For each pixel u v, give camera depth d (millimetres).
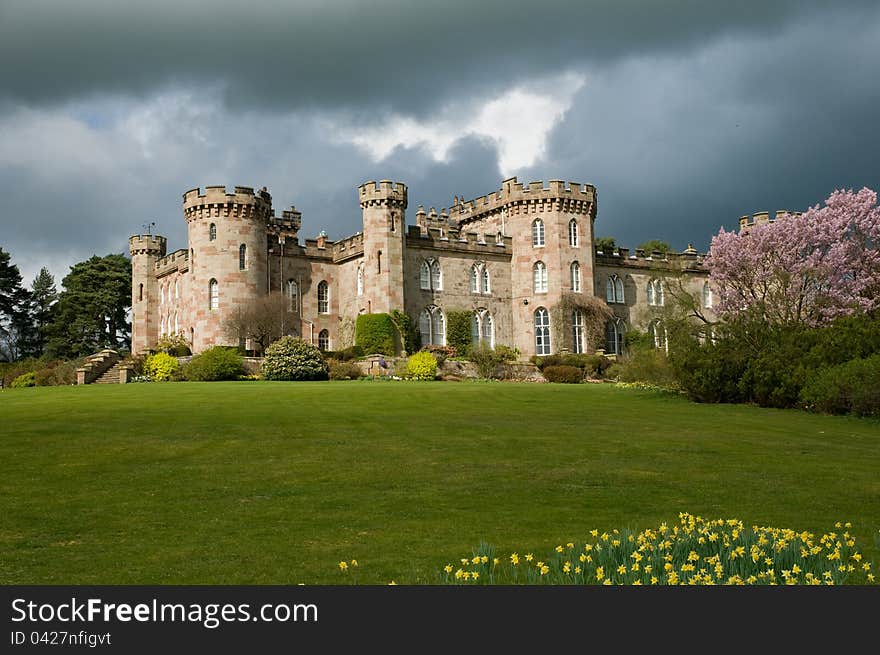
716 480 16891
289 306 61344
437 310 62875
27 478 16750
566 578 10188
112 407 28406
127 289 86562
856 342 32125
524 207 65438
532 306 64625
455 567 10953
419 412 27891
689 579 9711
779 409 31203
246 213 59625
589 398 34688
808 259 50094
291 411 27484
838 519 13773
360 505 14625
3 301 85062
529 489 15906
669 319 46594
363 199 60781
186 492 15633
